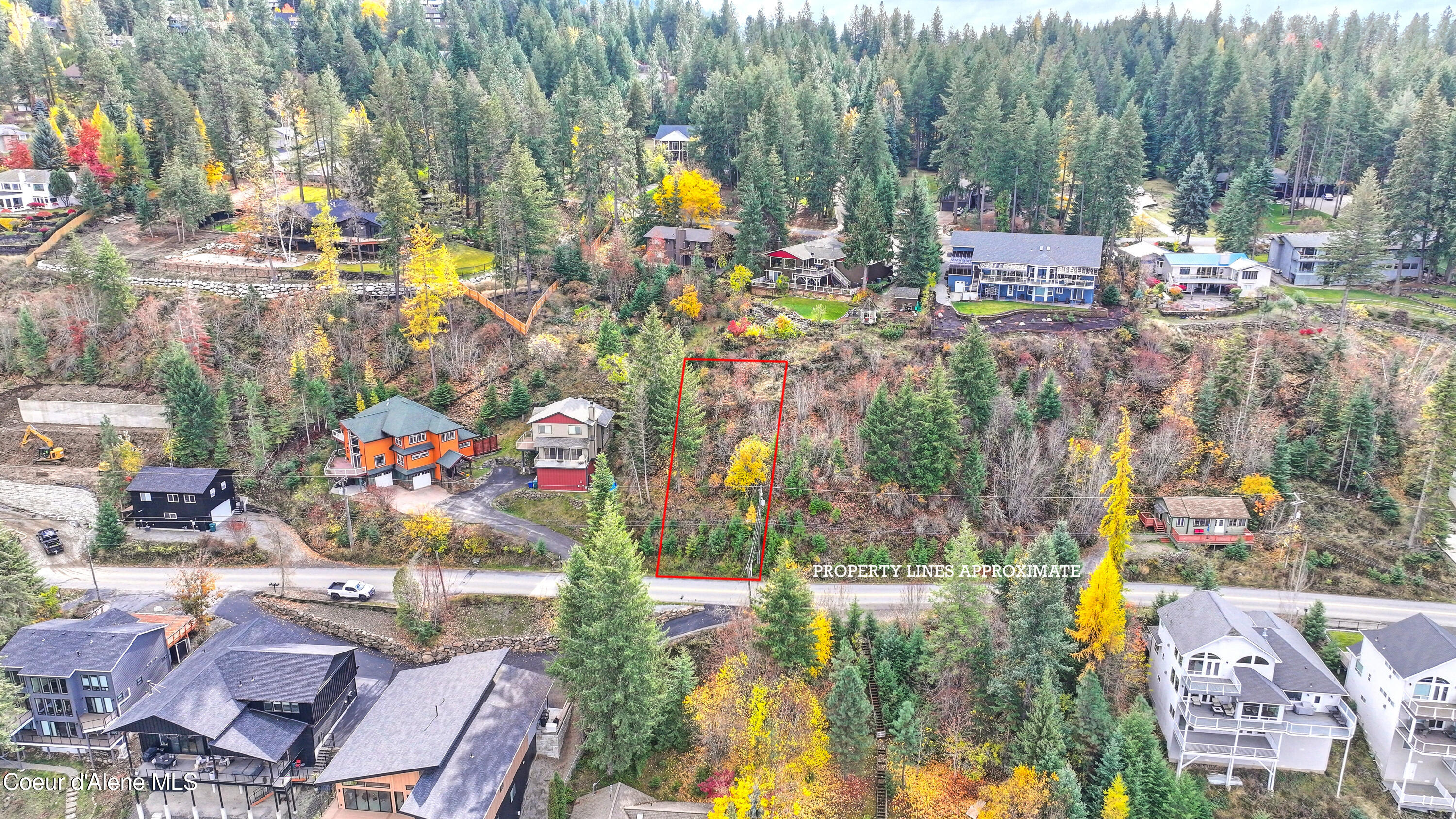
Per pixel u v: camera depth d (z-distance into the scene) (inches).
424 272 3341.5
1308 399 3112.7
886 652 2276.1
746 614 2436.0
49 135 4891.7
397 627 2527.1
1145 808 1925.4
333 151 4837.6
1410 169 3897.6
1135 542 2797.7
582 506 2928.2
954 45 6520.7
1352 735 2084.2
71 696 2156.7
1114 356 3351.4
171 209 4384.8
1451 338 3422.7
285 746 2028.8
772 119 4485.7
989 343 3309.5
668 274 3742.6
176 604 2596.0
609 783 2118.6
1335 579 2672.2
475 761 1974.7
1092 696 2054.6
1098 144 4168.3
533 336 3540.8
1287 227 4859.7
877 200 4023.1
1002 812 1940.2
